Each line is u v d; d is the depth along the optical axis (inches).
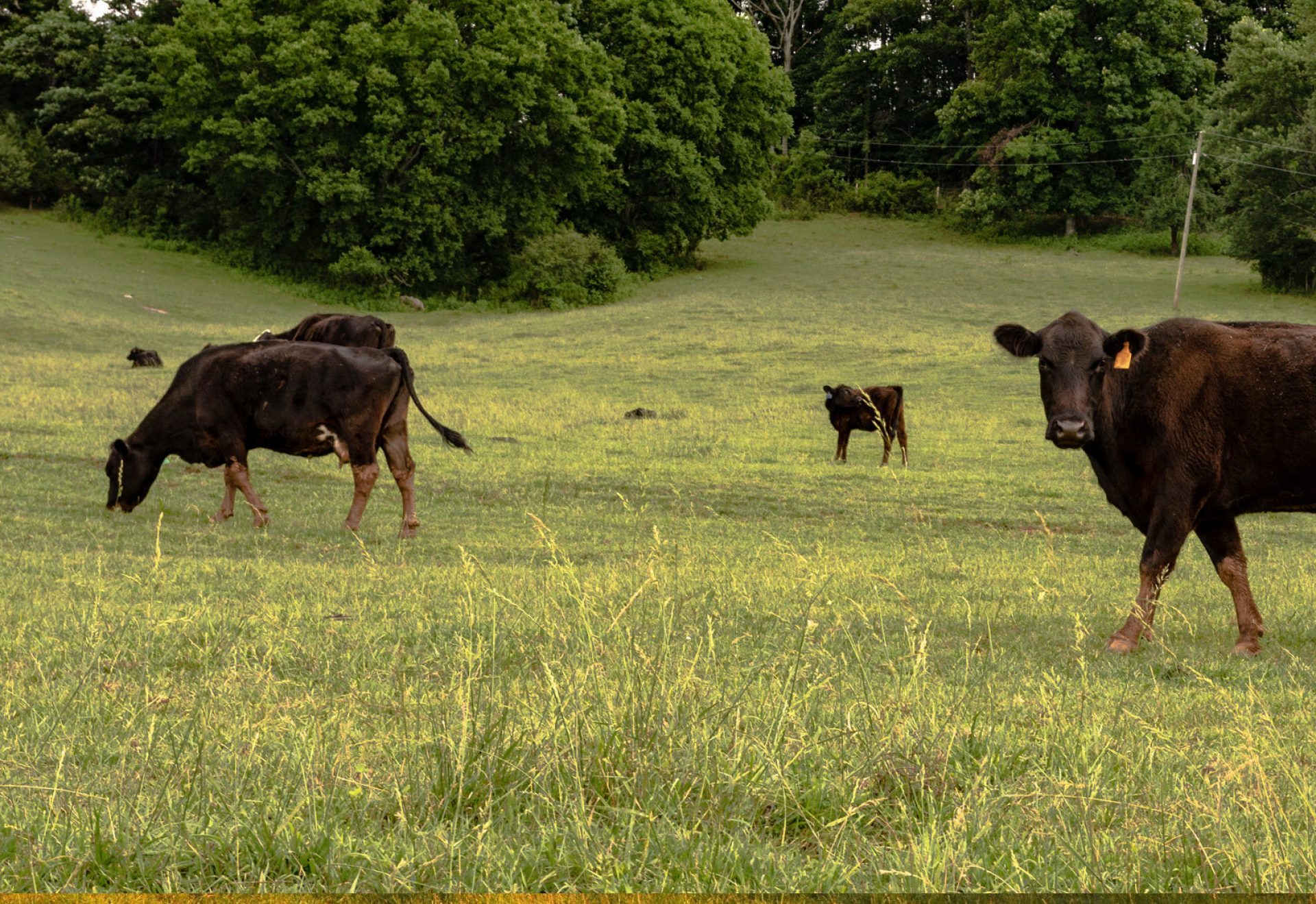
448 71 2257.6
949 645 311.3
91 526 523.5
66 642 271.0
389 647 274.4
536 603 326.6
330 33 2261.3
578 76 2420.0
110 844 131.7
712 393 1236.5
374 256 2295.8
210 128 2242.9
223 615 307.6
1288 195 2075.5
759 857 134.3
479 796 152.6
